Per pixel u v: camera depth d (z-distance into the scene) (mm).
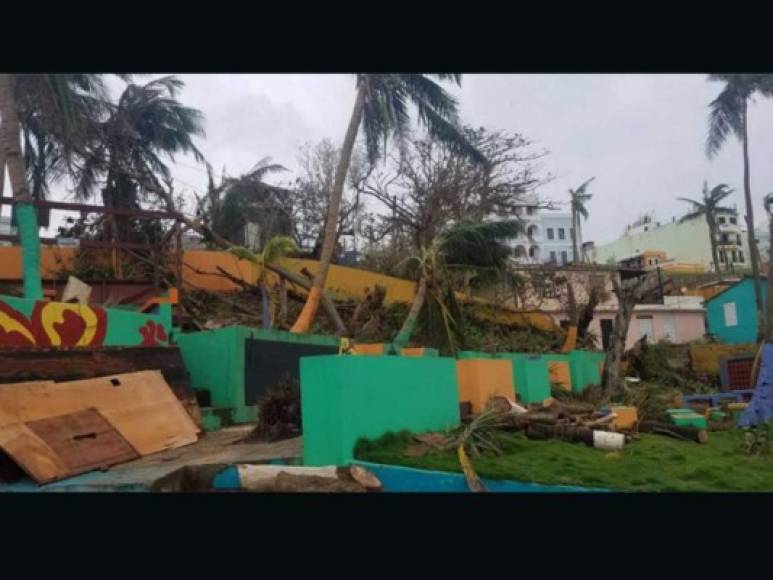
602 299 25656
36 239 13383
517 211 27938
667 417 10203
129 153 25594
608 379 13289
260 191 29422
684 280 39688
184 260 23266
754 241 28875
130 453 8398
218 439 10156
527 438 8055
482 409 9289
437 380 8562
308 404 7008
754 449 7844
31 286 13102
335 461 6676
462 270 19297
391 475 6348
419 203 25578
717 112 27406
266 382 13328
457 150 19938
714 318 32000
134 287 17781
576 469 6535
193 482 6094
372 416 7105
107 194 24828
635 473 6465
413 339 15523
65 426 7977
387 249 29203
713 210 50219
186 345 13383
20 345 9945
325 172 30875
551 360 15188
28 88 16188
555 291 29297
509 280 22656
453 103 18766
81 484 6719
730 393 14781
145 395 9789
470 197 25828
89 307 11359
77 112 17641
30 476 6879
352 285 24844
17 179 13414
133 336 12461
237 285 23844
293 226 30156
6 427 7289
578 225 59125
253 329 13234
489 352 15961
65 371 9227
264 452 8414
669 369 20656
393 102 18625
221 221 28250
